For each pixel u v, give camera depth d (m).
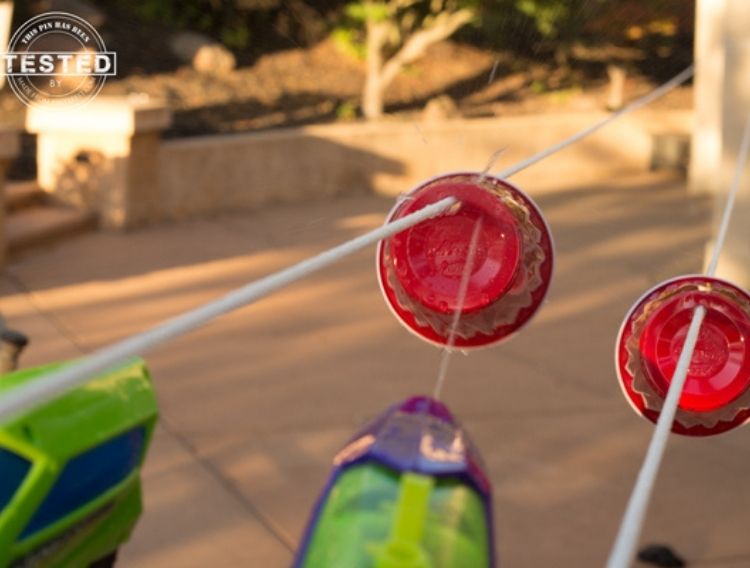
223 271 9.68
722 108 7.58
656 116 15.88
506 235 1.24
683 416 1.41
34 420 1.43
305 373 6.93
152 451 5.57
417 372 7.07
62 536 1.48
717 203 7.77
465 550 0.90
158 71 14.88
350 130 13.62
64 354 7.23
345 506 0.91
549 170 15.20
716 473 5.56
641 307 1.44
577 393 6.77
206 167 12.16
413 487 0.89
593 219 12.34
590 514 5.09
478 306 1.24
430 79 17.12
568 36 18.23
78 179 11.26
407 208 1.27
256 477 5.33
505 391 6.76
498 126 14.76
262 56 16.34
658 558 4.59
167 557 4.50
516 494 5.26
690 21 20.27
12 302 8.44
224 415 6.13
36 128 11.36
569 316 8.54
